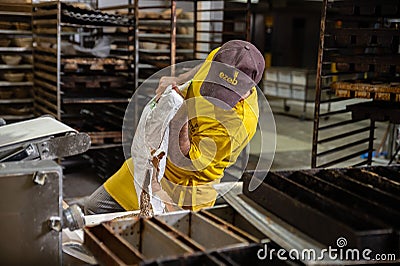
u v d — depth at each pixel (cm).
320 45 346
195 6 529
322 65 347
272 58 1370
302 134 755
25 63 510
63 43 494
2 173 118
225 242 123
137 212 187
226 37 627
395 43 364
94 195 229
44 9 459
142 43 540
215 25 614
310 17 1380
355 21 377
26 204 122
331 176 136
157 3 625
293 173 136
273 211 124
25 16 512
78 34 508
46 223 125
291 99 906
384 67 339
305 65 1415
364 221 105
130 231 128
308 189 121
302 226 113
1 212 119
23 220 122
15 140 154
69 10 415
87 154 521
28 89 511
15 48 494
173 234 120
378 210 113
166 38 570
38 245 125
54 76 427
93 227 125
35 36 486
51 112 443
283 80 914
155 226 125
